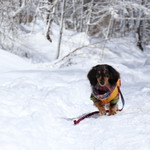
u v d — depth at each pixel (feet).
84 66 47.70
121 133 13.51
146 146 11.55
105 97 16.79
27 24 77.46
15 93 19.38
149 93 24.99
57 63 46.01
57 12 71.61
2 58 37.09
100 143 12.55
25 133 12.53
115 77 16.51
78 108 20.51
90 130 14.60
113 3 70.33
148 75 43.91
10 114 14.66
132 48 86.74
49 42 68.74
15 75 29.78
